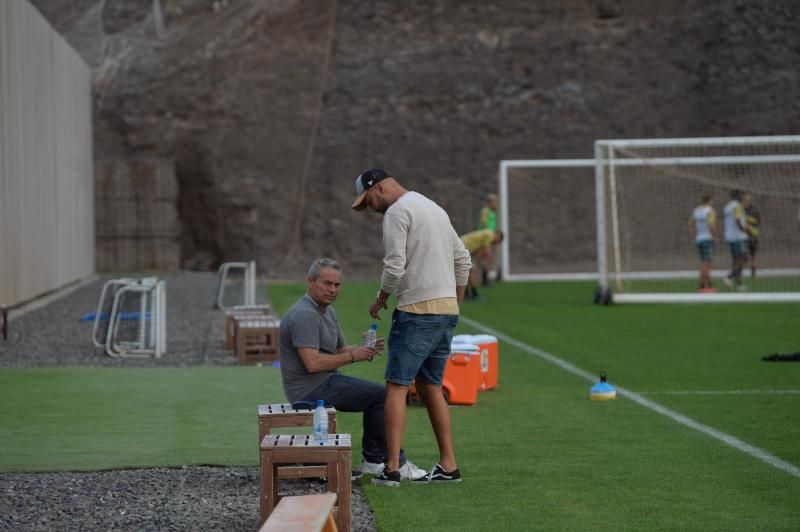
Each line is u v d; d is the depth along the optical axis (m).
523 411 35.34
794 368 45.19
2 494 24.33
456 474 25.75
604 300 79.19
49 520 22.16
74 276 100.62
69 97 98.75
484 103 138.50
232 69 137.25
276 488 21.42
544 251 130.75
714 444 29.95
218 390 40.03
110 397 38.38
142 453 28.86
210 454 28.73
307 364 26.16
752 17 142.88
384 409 26.11
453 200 133.00
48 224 85.69
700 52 142.50
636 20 145.25
